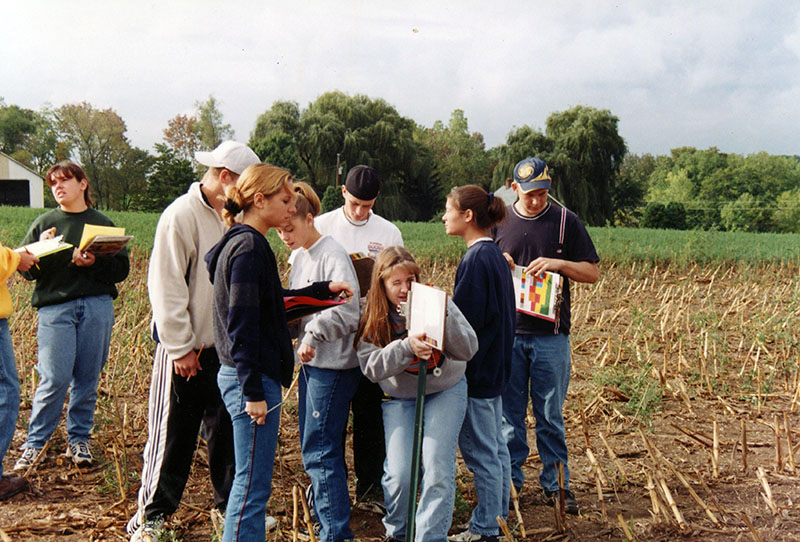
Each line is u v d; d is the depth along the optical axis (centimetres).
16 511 410
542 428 438
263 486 323
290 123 7019
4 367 420
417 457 314
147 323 812
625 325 1047
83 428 480
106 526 396
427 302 304
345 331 357
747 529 408
